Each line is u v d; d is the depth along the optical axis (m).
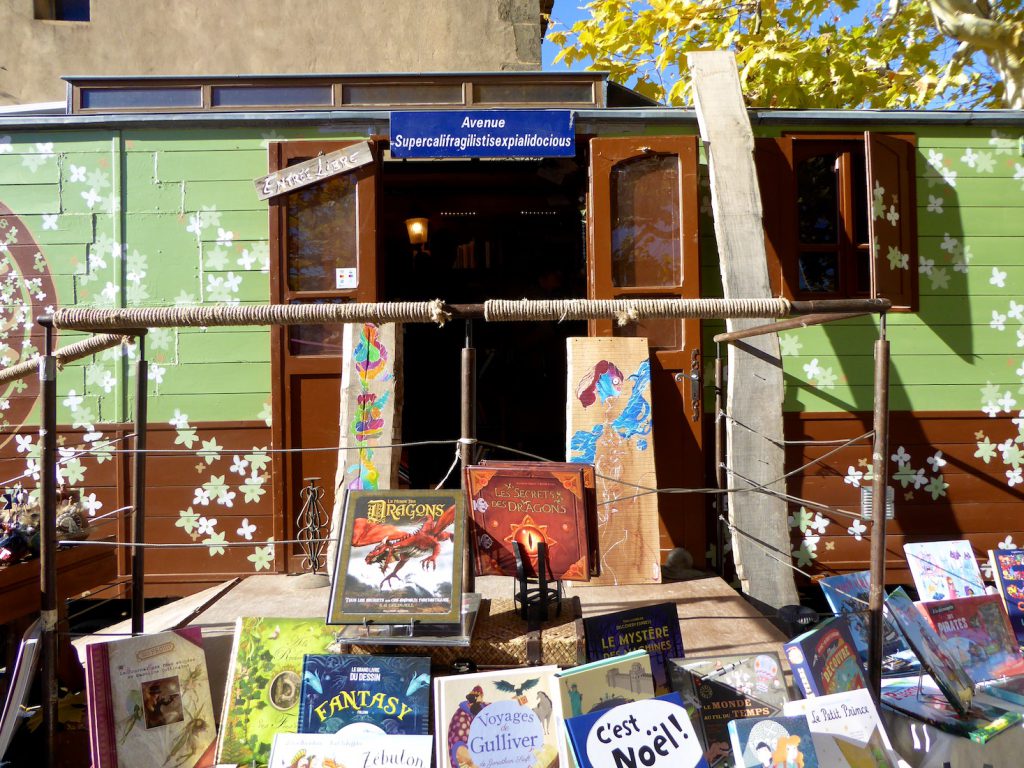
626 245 4.79
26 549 3.24
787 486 4.88
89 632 4.44
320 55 7.35
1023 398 5.02
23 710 2.97
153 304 4.78
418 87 5.04
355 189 4.74
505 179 6.64
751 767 2.40
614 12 9.09
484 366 7.24
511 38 7.45
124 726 2.59
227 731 2.71
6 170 4.79
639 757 2.33
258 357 4.76
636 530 4.28
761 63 8.00
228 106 4.98
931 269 5.04
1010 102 7.14
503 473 2.94
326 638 2.83
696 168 4.78
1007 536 4.96
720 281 4.94
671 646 2.91
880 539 2.98
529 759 2.47
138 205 4.80
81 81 4.91
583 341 4.47
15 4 7.30
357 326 4.50
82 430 4.70
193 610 3.82
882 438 3.00
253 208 4.80
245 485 4.71
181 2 7.31
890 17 8.73
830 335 4.94
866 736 2.61
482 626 2.88
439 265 7.72
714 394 4.82
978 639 3.48
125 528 4.66
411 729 2.57
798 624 3.96
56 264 4.79
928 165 5.07
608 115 4.86
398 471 4.54
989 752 2.81
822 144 5.02
